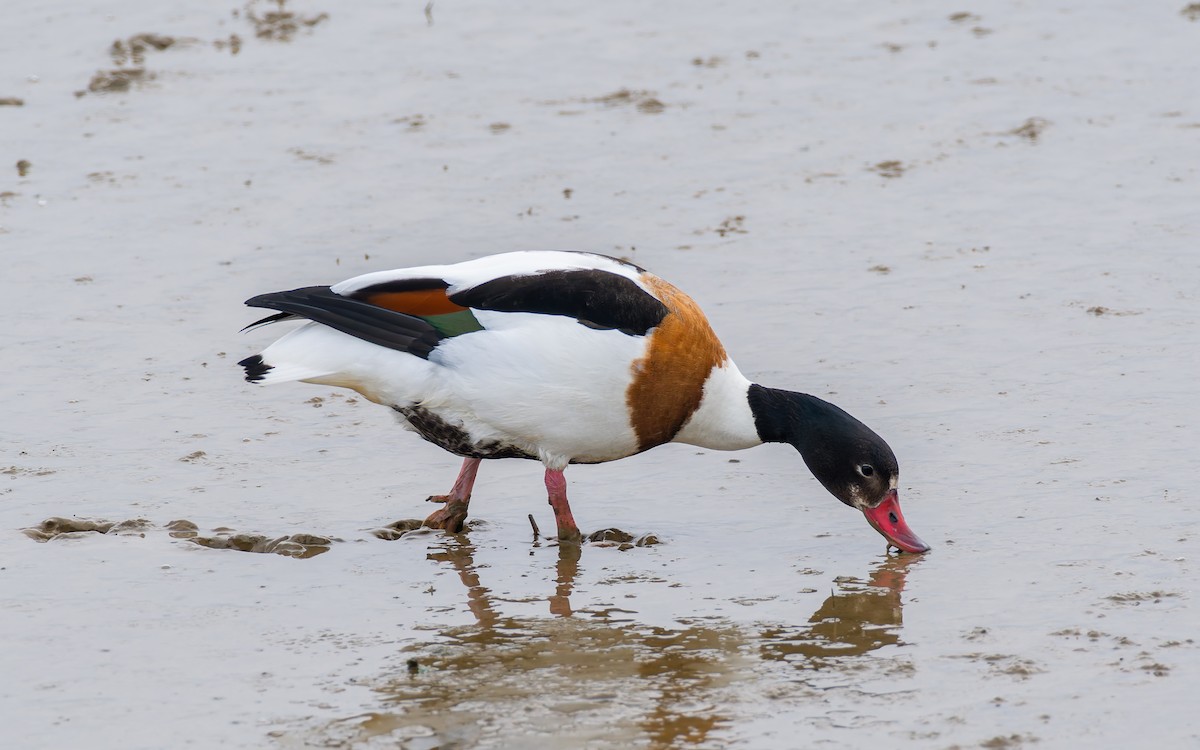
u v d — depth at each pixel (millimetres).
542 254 11023
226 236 17234
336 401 13273
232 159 19891
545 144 20297
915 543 10398
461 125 21172
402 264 16312
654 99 22047
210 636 9117
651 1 27438
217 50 24891
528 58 24297
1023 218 17312
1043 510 10773
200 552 10391
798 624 9266
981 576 9852
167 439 12352
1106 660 8508
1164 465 11352
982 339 14070
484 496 11711
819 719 7973
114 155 20078
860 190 18406
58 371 13719
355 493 11547
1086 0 26547
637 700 8242
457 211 17922
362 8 27234
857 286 15500
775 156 19719
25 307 15219
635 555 10531
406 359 10422
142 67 23812
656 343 10531
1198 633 8797
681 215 17719
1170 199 17656
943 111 21344
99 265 16375
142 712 8141
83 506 11047
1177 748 7570
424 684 8453
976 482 11328
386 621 9375
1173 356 13461
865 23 25938
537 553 10609
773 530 10938
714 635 9125
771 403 11133
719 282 15688
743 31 25656
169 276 16078
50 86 23078
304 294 10578
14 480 11469
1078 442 11867
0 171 19500
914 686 8328
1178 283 15203
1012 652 8688
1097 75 22641
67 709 8172
